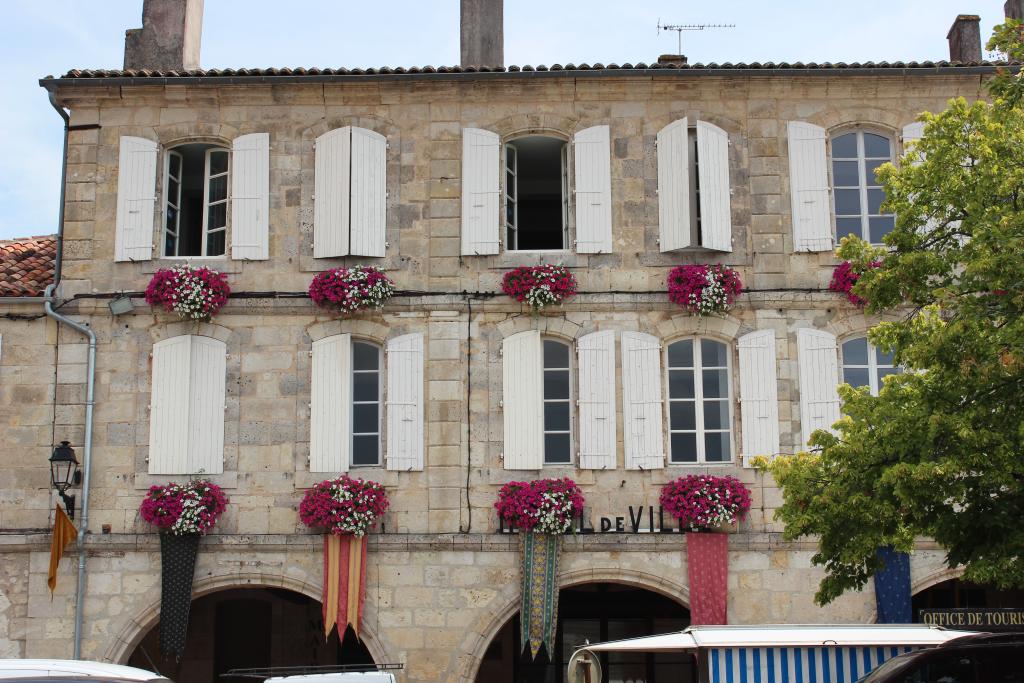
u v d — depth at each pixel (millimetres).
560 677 23203
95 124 20531
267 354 19750
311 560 19156
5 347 19828
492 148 20266
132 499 19359
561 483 19016
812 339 19609
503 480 19312
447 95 20422
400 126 20438
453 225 20094
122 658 18984
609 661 23172
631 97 20438
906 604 18703
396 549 19094
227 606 23531
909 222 15562
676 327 19734
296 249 20094
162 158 20516
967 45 22422
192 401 19609
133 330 19875
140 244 20062
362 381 19953
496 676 23219
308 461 19422
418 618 18953
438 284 19922
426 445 19438
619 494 19266
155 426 19500
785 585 18938
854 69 20047
